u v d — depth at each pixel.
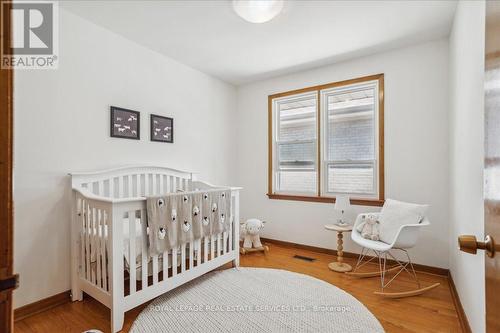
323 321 1.90
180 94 3.33
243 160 4.21
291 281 2.56
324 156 3.51
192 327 1.83
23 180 1.99
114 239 1.81
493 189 0.64
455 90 2.30
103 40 2.52
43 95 2.10
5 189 0.45
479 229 1.52
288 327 1.83
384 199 3.03
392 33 2.63
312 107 3.67
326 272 2.80
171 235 2.14
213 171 3.83
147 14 2.31
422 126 2.82
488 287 0.69
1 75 0.44
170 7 2.21
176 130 3.28
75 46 2.30
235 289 2.39
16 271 1.95
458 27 2.14
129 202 1.91
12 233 0.46
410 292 2.26
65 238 2.21
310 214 3.56
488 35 0.70
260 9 2.21
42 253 2.08
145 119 2.90
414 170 2.87
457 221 2.20
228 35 2.67
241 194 4.22
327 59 3.26
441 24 2.47
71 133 2.27
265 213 3.96
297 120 3.80
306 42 2.81
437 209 2.74
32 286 2.02
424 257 2.79
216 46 2.91
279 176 3.96
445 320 1.92
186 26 2.50
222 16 2.34
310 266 2.97
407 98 2.91
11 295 0.46
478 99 1.55
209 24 2.47
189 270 2.34
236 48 2.96
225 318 1.93
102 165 2.50
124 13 2.29
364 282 2.55
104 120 2.52
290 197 3.71
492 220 0.65
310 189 3.68
